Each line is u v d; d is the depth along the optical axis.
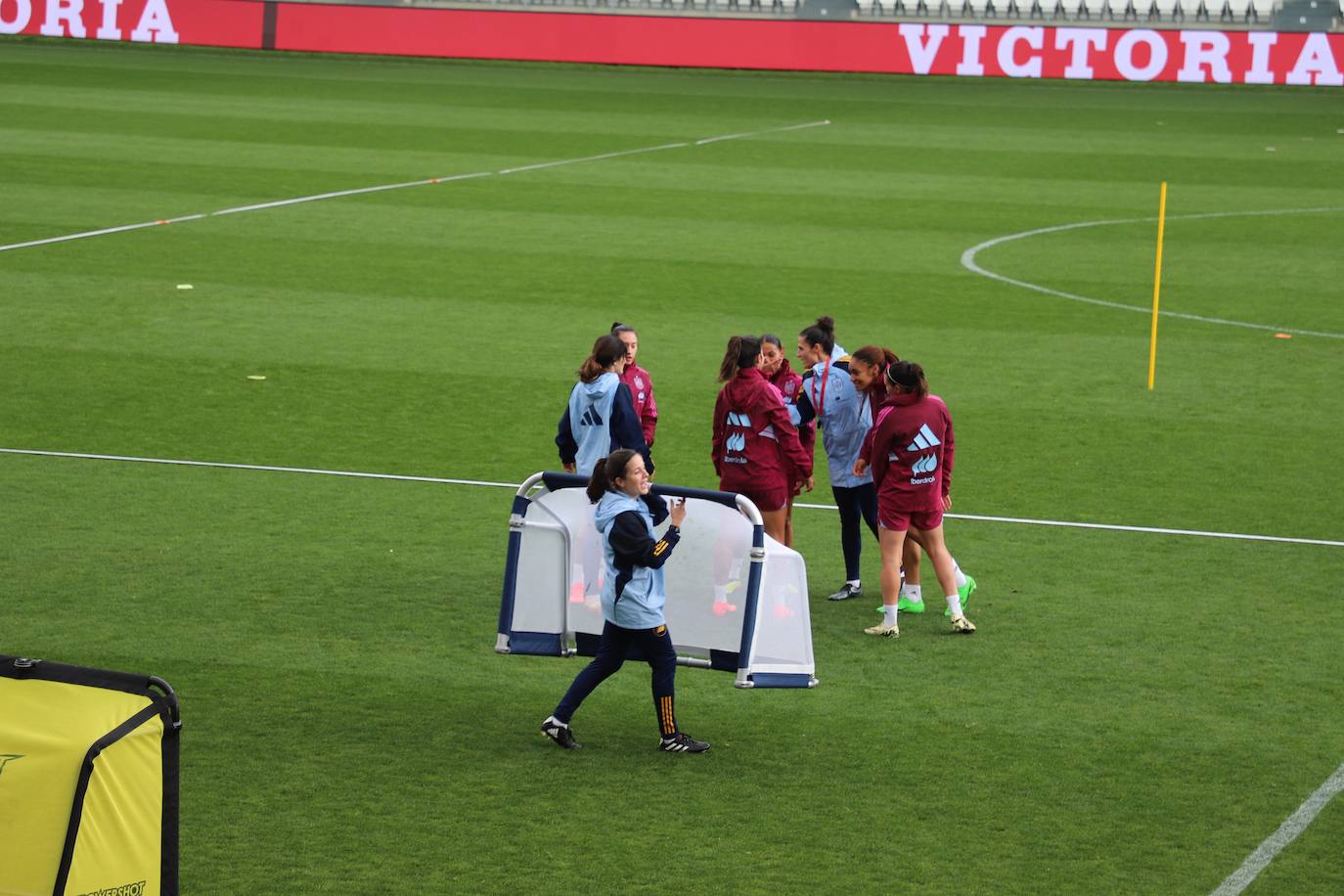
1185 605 28.75
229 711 23.27
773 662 22.59
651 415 31.00
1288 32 127.69
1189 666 25.80
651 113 108.12
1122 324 53.44
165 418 40.38
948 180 84.38
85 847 15.26
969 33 131.50
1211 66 129.00
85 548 30.72
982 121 108.62
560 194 76.94
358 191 76.19
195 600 28.05
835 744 22.59
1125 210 76.56
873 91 124.62
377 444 38.66
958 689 24.75
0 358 45.47
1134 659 26.09
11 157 82.06
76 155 83.69
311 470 36.41
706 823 20.03
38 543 30.94
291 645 26.03
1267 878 18.84
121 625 26.66
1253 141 101.38
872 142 97.88
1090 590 29.58
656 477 36.66
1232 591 29.58
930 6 137.50
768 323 52.59
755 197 77.75
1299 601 29.08
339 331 49.84
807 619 22.67
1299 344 50.81
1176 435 40.53
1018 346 50.03
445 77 125.06
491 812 20.20
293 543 31.42
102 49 135.12
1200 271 62.56
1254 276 61.84
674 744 22.09
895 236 68.81
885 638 27.06
